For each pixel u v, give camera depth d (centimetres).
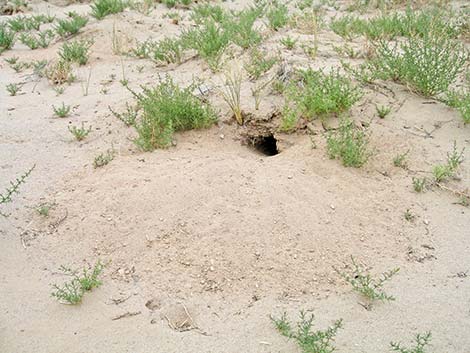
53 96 247
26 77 270
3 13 399
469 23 313
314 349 119
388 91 234
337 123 207
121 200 166
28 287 141
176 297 138
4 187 178
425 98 231
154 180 172
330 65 258
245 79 242
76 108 233
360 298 138
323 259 148
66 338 127
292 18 342
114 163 186
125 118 216
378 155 192
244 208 160
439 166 185
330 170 182
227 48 283
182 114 203
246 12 358
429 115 219
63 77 263
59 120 222
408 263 150
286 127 204
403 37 312
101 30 329
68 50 290
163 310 134
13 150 200
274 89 226
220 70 256
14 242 156
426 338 122
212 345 125
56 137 209
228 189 166
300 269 145
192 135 204
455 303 137
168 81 235
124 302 137
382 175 184
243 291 139
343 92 212
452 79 232
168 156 188
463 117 212
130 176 176
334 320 131
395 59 241
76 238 156
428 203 173
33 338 126
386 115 215
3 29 331
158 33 333
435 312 134
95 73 275
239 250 148
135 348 124
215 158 184
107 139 205
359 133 193
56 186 179
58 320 131
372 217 164
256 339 126
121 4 372
